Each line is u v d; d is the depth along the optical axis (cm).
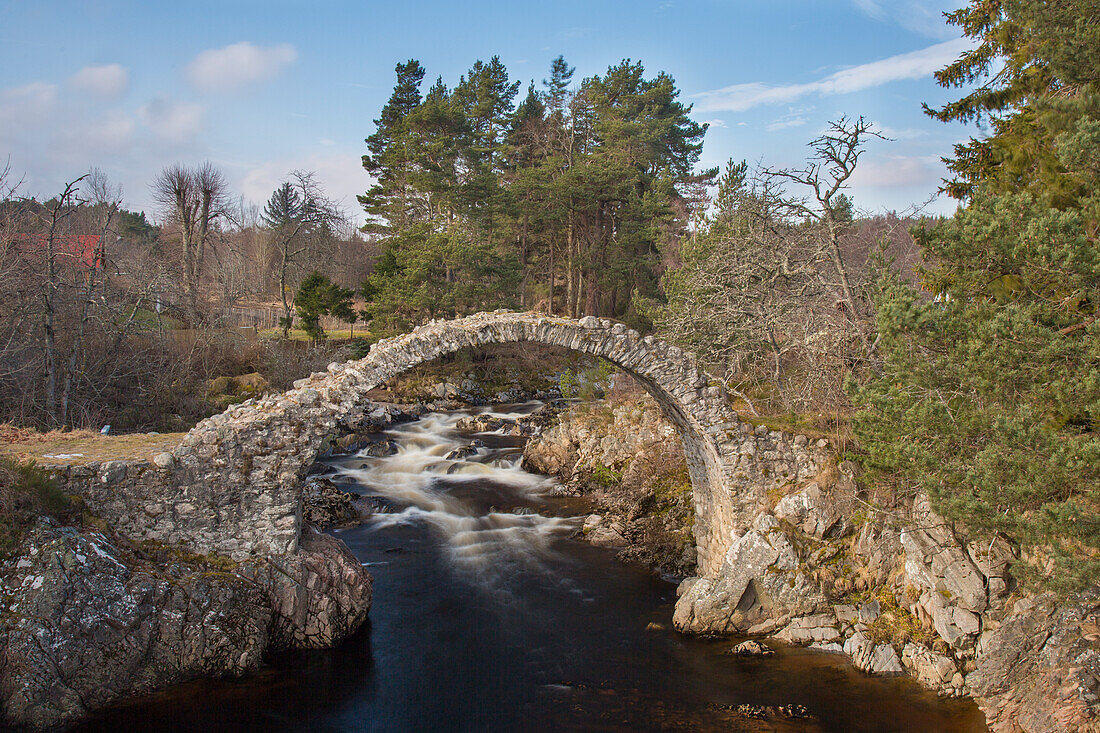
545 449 2588
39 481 1124
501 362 4494
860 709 1127
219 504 1255
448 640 1391
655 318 2623
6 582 1052
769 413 1859
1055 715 1003
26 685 1013
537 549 1875
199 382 2878
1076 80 1186
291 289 5109
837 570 1355
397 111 4956
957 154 1636
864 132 1611
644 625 1453
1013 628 1134
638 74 5209
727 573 1382
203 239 4066
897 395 1166
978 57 1612
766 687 1198
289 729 1099
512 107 5856
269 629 1261
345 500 2111
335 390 1299
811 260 1791
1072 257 959
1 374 2106
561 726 1113
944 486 1093
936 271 1420
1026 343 985
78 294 2392
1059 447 926
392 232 4684
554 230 5144
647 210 4366
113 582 1113
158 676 1136
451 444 2934
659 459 2136
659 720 1123
